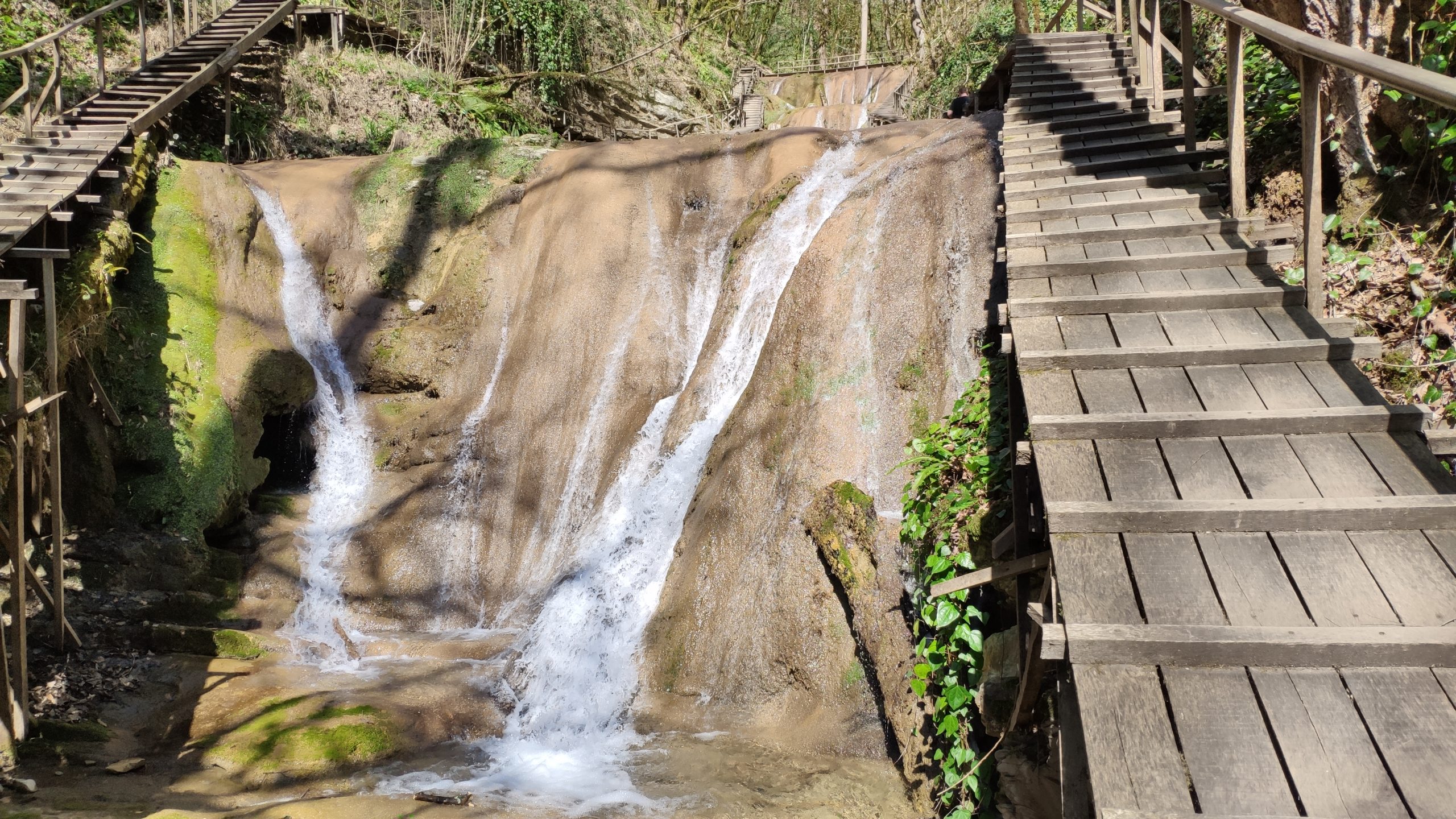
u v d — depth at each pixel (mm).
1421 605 2680
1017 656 4805
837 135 10992
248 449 9367
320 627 8414
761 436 7539
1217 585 2846
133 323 9180
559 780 5812
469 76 18906
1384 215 5730
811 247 8258
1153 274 4781
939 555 5301
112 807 5297
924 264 7773
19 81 12039
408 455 9938
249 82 14523
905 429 7062
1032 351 4125
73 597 7723
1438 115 5453
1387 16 5664
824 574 6500
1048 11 17312
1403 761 2297
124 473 8570
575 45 20719
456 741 6547
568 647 7496
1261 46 7445
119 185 9398
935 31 25359
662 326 9828
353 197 11820
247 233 10664
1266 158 6727
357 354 10695
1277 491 3166
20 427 5965
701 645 6914
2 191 7973
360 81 15977
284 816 5070
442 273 11359
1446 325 5082
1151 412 3645
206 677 7184
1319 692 2504
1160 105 7781
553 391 9727
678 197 10969
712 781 5672
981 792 4750
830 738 6055
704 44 28859
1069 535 3129
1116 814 2227
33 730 6145
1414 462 3252
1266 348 3896
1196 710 2502
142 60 12367
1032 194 6195
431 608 8648
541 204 11258
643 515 8242
